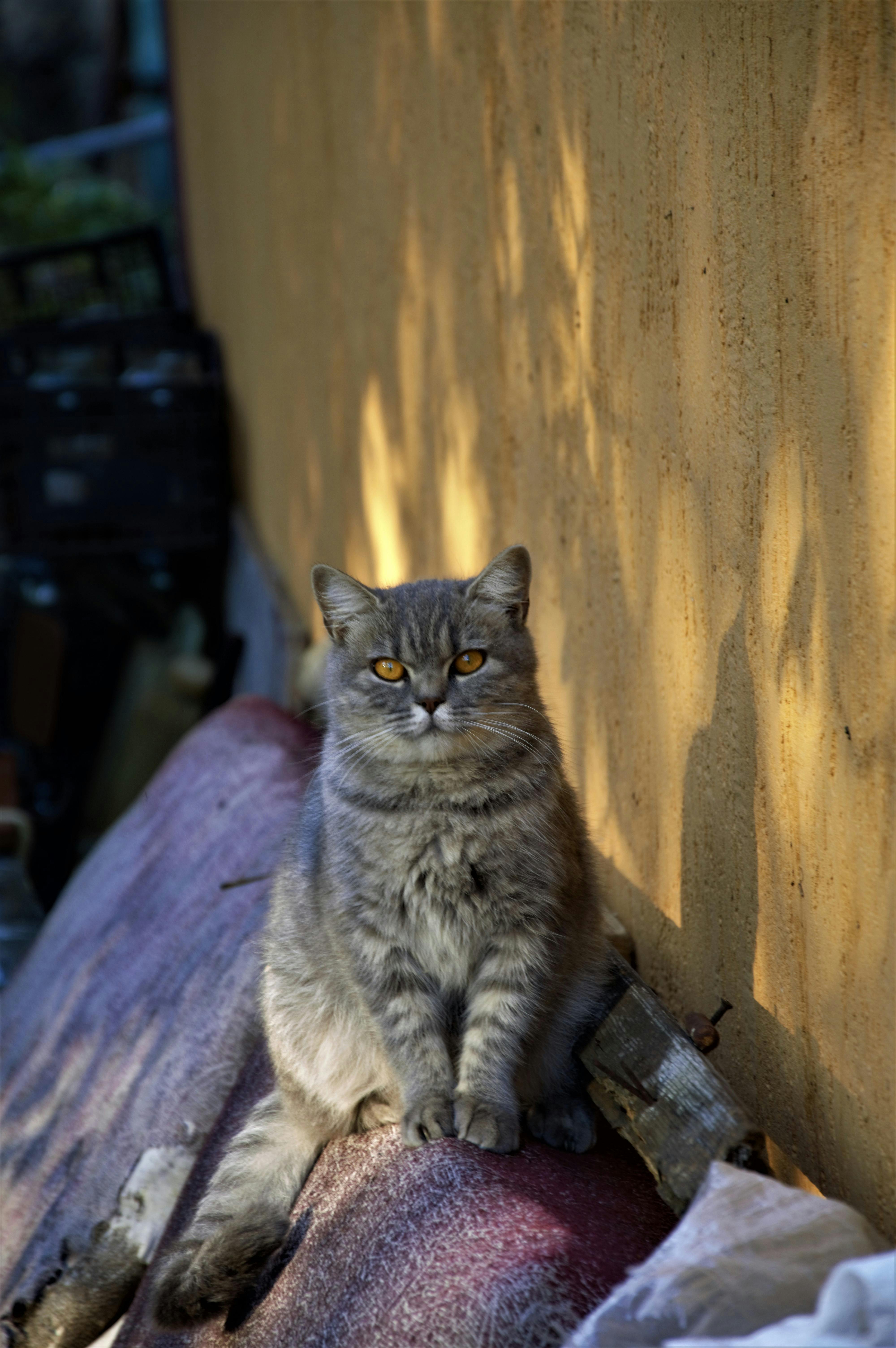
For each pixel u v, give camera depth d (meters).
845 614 1.73
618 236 2.48
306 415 6.05
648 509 2.47
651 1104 2.05
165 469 8.15
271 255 6.60
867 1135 1.77
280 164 6.11
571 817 2.48
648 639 2.54
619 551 2.65
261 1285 2.24
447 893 2.35
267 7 6.05
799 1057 1.98
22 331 8.38
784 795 1.97
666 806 2.51
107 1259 3.10
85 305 9.52
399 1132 2.28
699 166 2.08
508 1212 1.88
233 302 8.07
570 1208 1.92
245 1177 2.44
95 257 9.39
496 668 2.49
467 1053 2.29
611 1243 1.80
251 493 7.94
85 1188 3.26
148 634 8.84
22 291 9.26
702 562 2.23
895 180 1.51
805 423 1.80
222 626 8.71
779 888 2.02
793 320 1.81
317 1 5.00
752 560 2.02
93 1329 3.12
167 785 4.95
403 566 4.53
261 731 4.75
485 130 3.24
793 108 1.76
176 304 9.88
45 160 14.30
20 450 7.88
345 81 4.68
